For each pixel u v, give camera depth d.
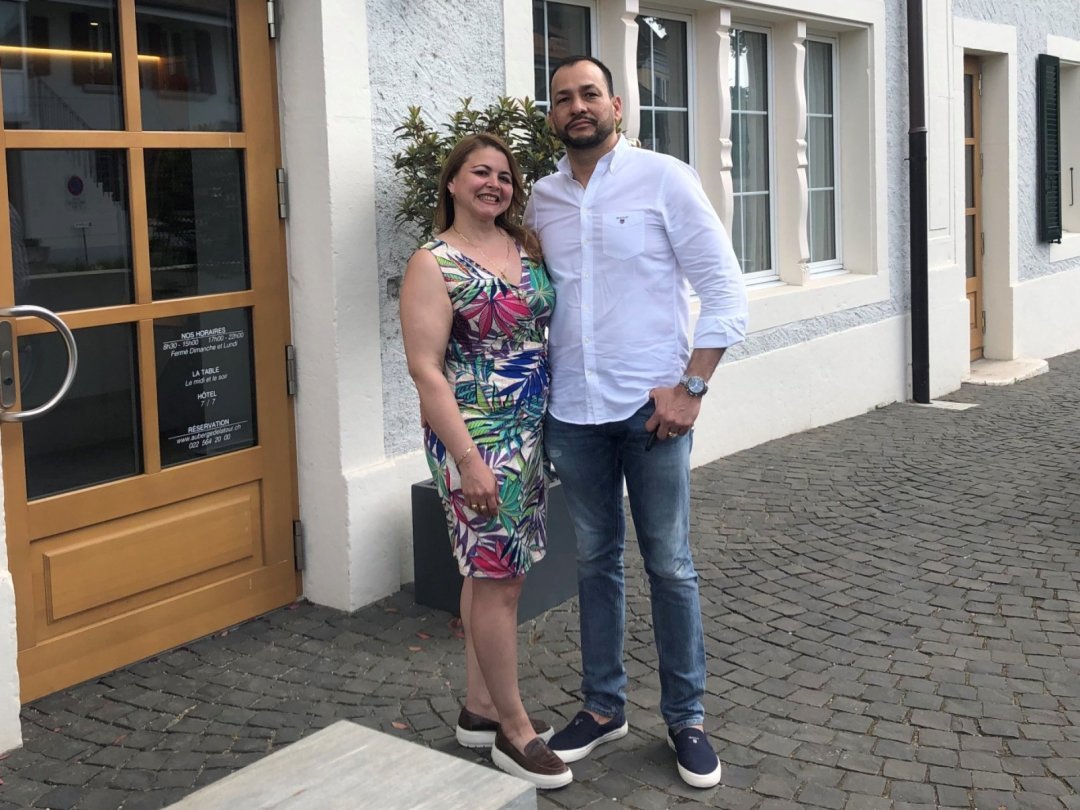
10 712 3.31
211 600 4.19
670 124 6.71
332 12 4.21
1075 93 11.76
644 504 3.08
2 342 3.44
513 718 3.09
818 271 8.16
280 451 4.41
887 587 4.58
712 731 3.38
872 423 7.84
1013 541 5.13
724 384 6.78
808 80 7.99
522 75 5.20
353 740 2.31
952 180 9.06
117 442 3.88
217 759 3.27
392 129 4.54
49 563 3.66
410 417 4.70
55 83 3.65
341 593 4.43
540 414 3.04
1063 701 3.54
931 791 3.02
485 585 3.00
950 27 8.91
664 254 3.00
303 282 4.37
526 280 3.00
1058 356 11.10
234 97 4.21
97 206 3.78
